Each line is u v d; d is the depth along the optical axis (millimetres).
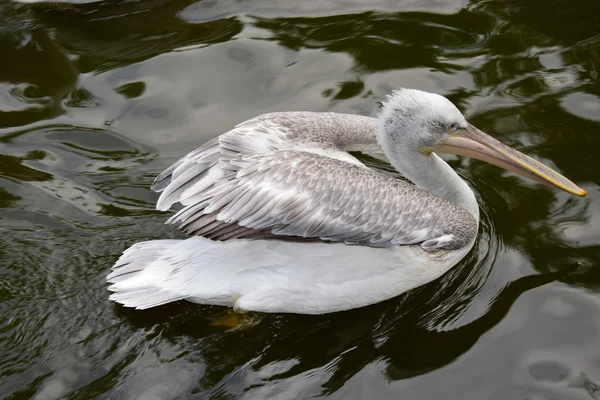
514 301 3057
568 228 3238
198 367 2896
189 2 4055
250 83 3719
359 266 3020
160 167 3418
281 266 3018
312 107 3623
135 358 2900
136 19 3973
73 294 3018
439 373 2893
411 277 3055
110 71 3750
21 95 3652
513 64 3791
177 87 3691
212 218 2918
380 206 2992
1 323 2941
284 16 4012
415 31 3939
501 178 3432
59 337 2924
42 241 3156
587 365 2891
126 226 3221
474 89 3693
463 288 3105
